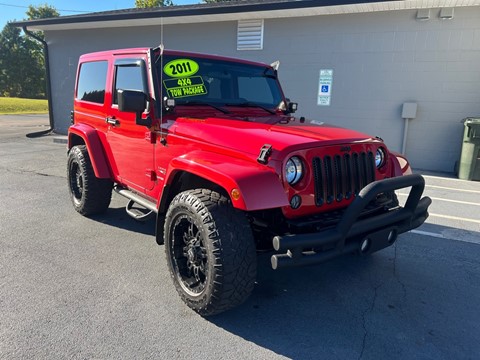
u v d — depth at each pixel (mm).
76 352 2312
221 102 3748
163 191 3090
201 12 9414
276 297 3100
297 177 2537
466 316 2871
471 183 7453
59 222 4648
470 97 8125
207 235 2543
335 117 9398
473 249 4160
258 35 9836
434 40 8164
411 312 2914
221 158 2709
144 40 11500
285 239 2279
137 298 2969
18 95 54875
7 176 7023
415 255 3986
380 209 2922
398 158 3502
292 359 2348
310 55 9359
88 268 3445
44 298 2910
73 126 4891
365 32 8711
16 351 2299
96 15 10781
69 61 12844
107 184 4699
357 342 2531
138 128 3633
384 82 8766
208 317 2750
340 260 3842
